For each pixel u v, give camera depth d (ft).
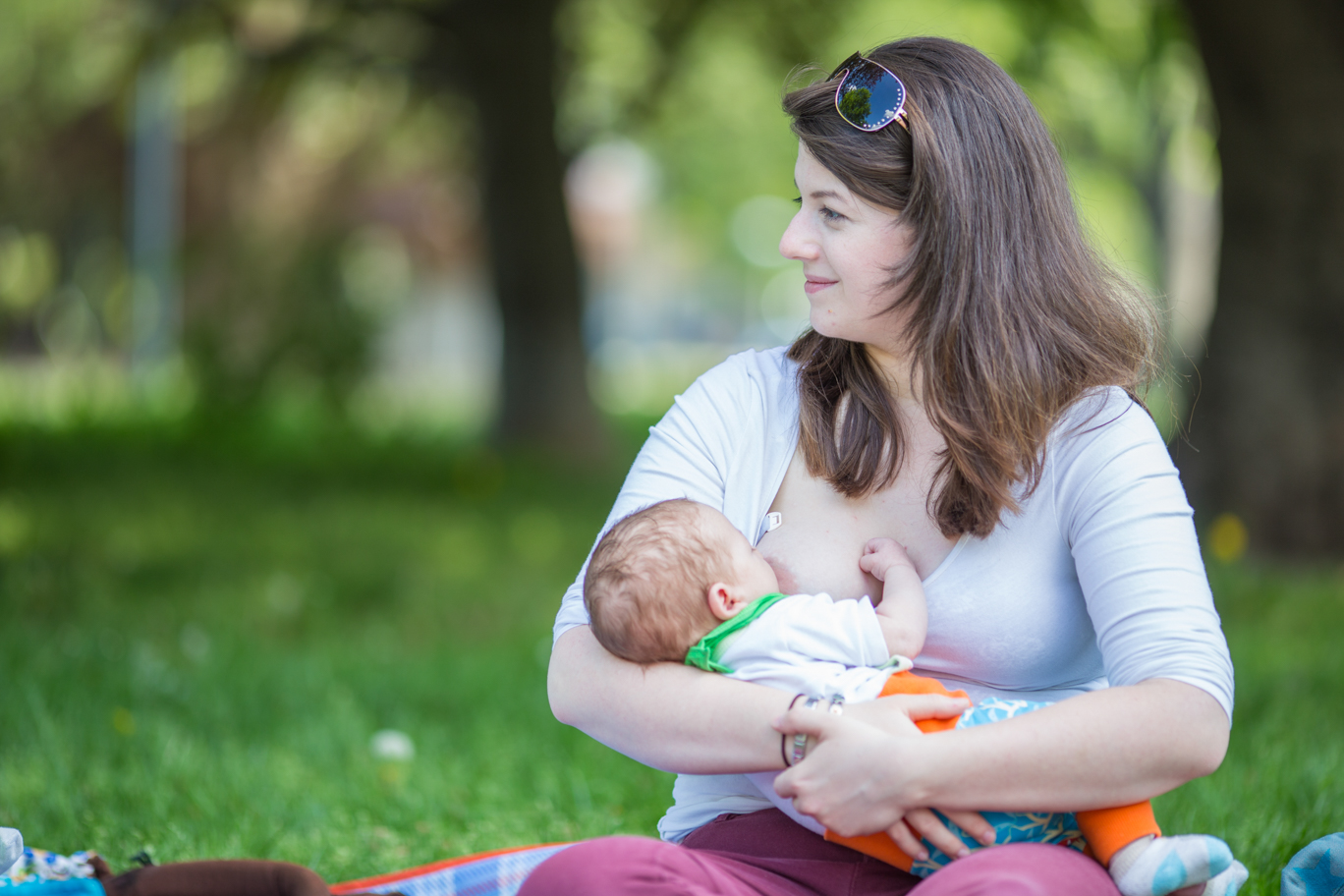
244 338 49.21
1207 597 6.53
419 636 21.13
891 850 6.40
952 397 6.82
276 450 44.91
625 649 6.91
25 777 12.86
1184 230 76.33
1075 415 6.88
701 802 7.23
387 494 35.78
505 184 45.16
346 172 60.59
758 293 198.59
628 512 7.60
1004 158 6.97
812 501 7.39
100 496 33.32
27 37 49.83
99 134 60.85
